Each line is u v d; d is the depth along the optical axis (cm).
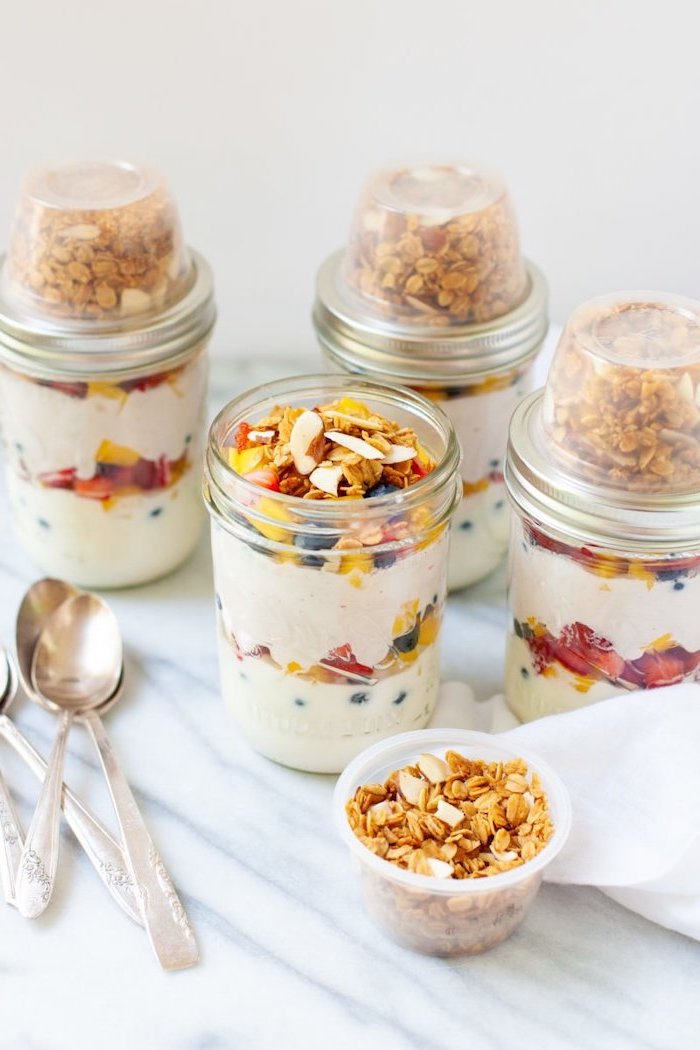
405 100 79
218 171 82
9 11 77
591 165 80
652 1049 58
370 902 61
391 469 64
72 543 74
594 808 63
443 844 60
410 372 71
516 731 64
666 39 76
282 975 60
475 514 74
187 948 60
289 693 65
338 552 61
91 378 70
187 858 64
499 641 74
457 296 70
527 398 68
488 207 71
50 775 65
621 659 65
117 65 79
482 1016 59
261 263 85
